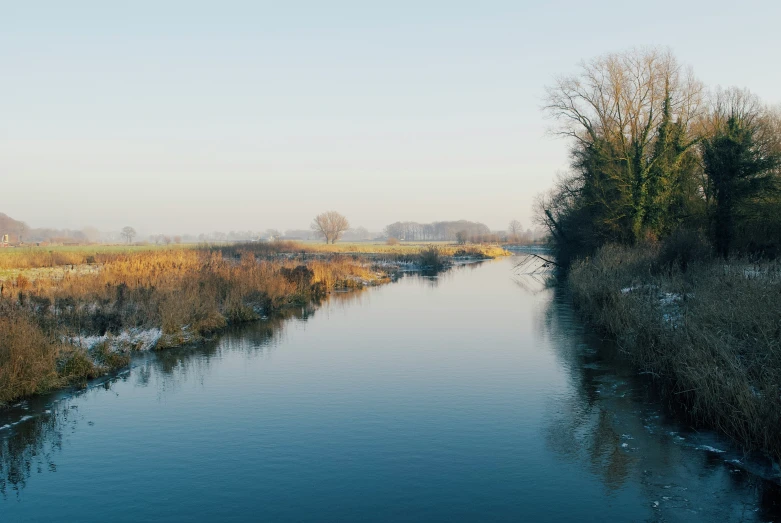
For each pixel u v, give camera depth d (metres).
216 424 12.84
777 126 39.91
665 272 23.69
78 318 19.58
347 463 10.77
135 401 14.45
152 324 21.45
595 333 22.36
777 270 19.16
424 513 8.95
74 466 10.76
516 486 9.80
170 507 9.23
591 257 38.69
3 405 13.91
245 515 8.95
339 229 147.25
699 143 36.25
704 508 8.92
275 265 37.12
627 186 36.59
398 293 37.16
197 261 37.50
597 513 8.88
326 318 26.70
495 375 16.53
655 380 15.62
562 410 13.48
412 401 14.31
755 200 31.06
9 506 9.30
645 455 10.88
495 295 35.88
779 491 9.38
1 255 47.09
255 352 19.64
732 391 11.28
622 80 38.31
